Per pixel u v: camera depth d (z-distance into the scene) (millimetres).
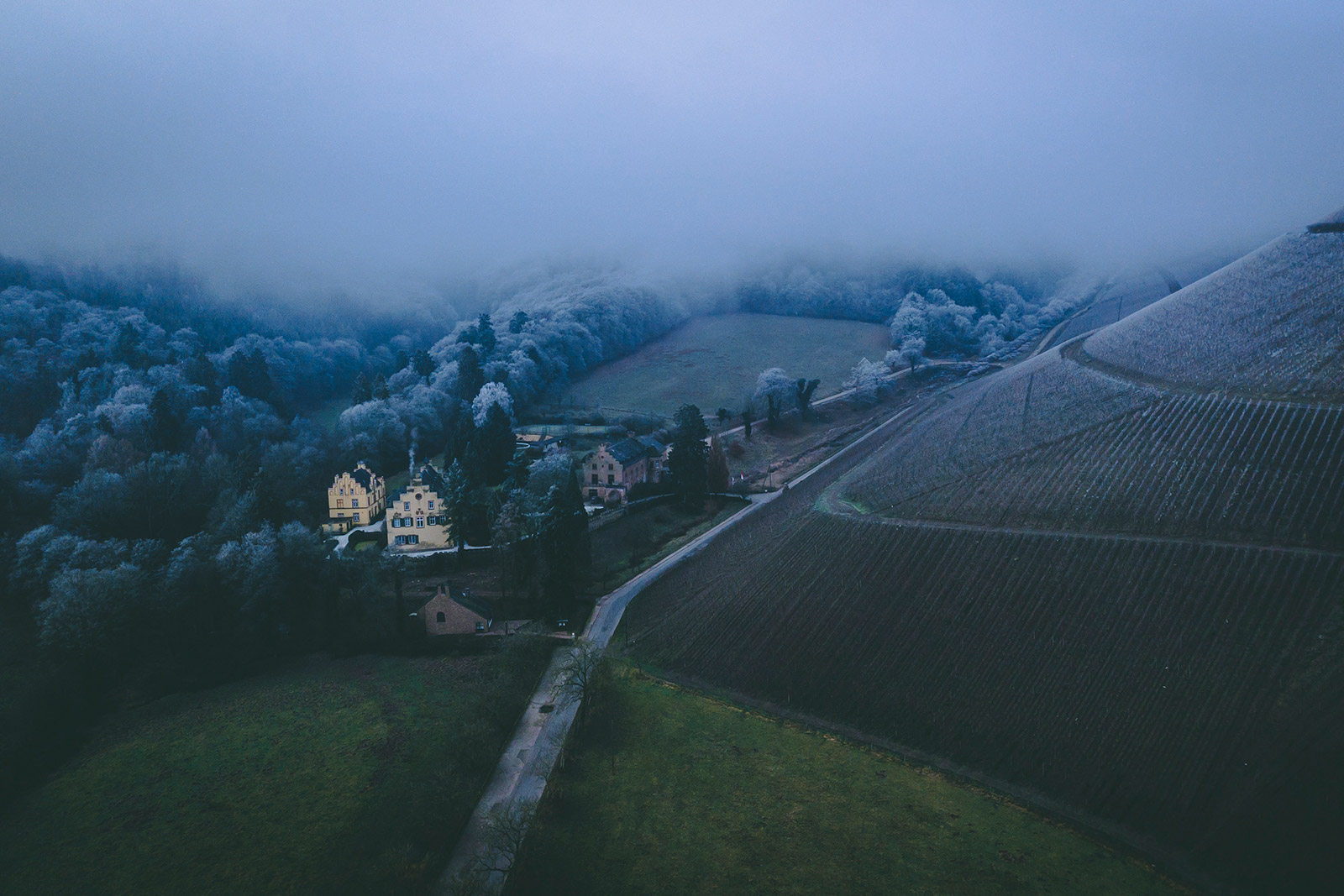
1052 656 65375
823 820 55125
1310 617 59125
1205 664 59812
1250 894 46562
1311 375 82625
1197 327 105938
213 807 59062
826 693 70562
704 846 52844
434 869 51375
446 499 110688
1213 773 53531
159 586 83688
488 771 61938
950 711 64875
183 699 75375
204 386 154875
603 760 63062
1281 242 117188
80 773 63625
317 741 67625
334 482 123375
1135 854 50469
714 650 79438
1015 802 56250
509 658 79500
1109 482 79500
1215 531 68938
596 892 48812
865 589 78938
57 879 51750
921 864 50500
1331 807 48438
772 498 136125
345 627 88750
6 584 92938
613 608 95312
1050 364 120562
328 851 53906
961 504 85938
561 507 90438
